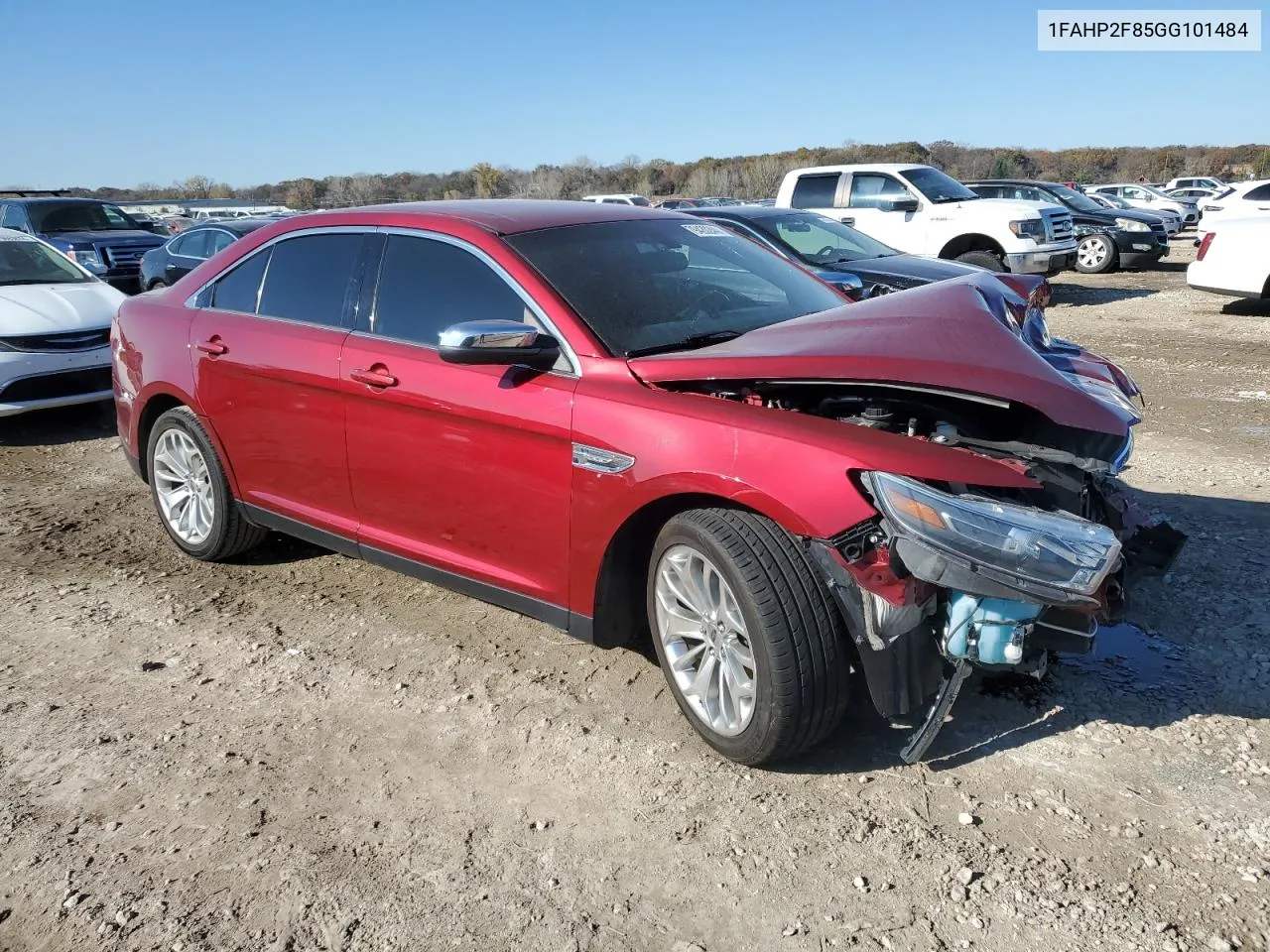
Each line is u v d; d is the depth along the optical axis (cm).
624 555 337
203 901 266
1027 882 259
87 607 457
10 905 267
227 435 464
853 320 329
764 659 287
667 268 393
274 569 498
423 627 426
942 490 275
